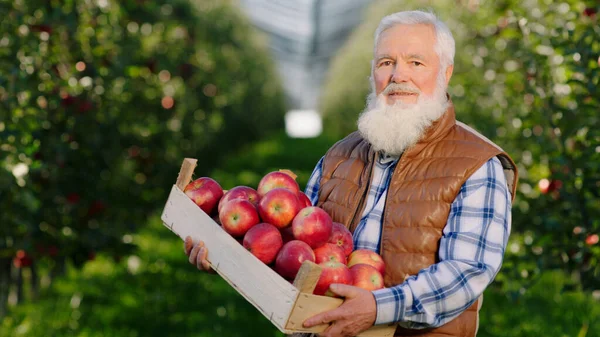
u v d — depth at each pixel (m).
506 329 5.93
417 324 2.36
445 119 2.63
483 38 6.38
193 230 2.57
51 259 6.20
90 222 6.60
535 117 4.74
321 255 2.39
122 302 6.68
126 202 7.63
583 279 4.36
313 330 2.23
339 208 2.79
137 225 7.66
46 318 6.03
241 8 21.33
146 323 6.06
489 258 2.41
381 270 2.46
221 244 2.45
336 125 27.23
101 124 6.66
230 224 2.45
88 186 6.46
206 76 12.75
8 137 4.69
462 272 2.36
